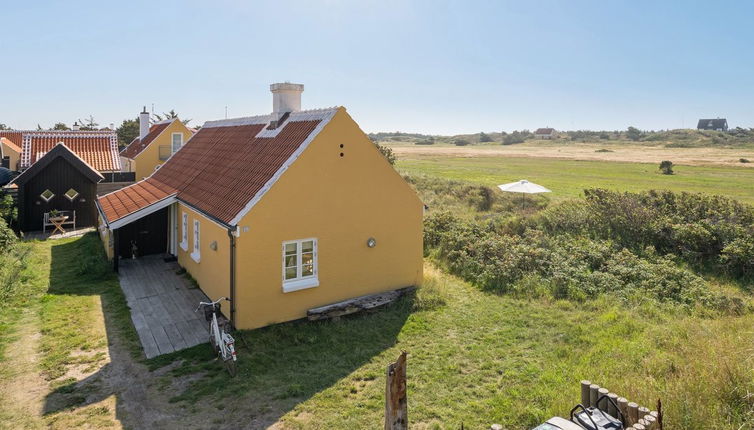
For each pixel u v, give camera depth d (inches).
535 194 1344.7
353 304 501.7
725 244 687.1
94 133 1274.6
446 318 501.4
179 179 690.2
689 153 3698.3
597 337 441.4
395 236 564.1
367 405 332.8
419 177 1651.1
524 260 650.8
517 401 330.6
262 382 363.9
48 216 917.8
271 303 470.6
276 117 595.5
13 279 557.0
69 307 505.4
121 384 357.7
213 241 506.3
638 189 1530.5
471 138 7623.0
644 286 578.9
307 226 489.1
